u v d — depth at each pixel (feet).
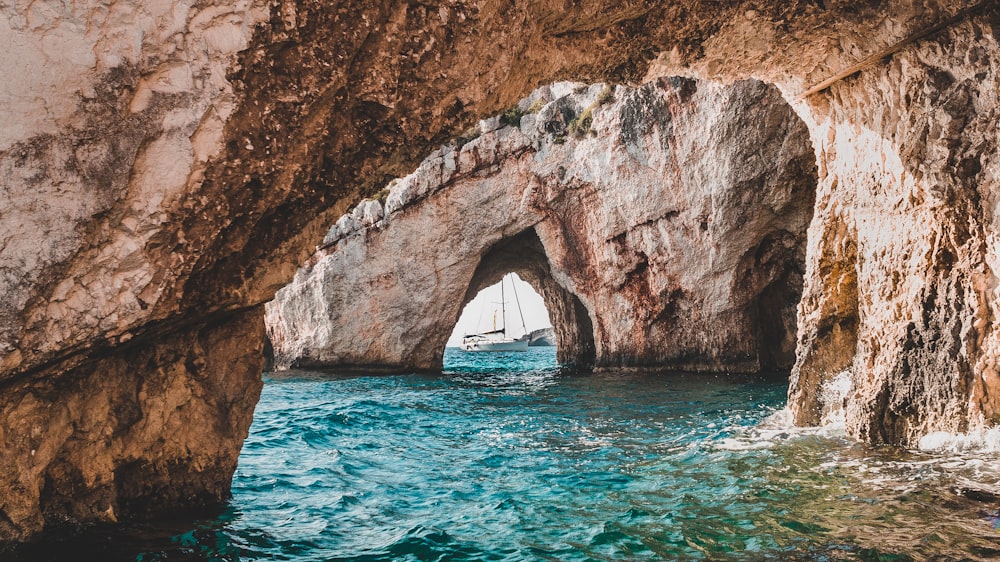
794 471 20.75
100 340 13.64
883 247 24.11
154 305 13.89
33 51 12.29
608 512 18.02
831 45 22.41
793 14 20.22
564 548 15.48
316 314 79.10
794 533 15.60
